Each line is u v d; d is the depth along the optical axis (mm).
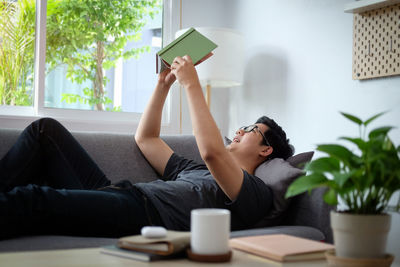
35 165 1938
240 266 1065
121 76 3623
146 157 2326
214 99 3889
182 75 1863
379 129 1024
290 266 1076
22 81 3328
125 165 2279
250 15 3643
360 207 1026
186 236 1170
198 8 3875
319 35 2969
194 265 1065
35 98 3311
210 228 1109
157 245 1121
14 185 1853
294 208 1963
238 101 3732
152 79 3742
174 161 2236
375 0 2473
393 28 2441
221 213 1141
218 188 1904
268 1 3447
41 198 1585
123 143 2334
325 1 2934
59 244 1447
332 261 1022
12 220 1511
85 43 3502
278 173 1956
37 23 3348
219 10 3938
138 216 1769
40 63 3299
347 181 1006
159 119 2330
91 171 2037
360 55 2639
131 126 3527
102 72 3553
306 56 3064
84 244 1480
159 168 2299
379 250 999
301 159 2119
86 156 2061
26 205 1545
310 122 3004
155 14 3754
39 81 3291
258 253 1189
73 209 1628
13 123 3078
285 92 3236
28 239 1506
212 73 3219
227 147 2223
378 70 2520
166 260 1110
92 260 1085
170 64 2014
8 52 3295
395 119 2441
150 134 2326
